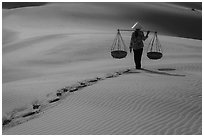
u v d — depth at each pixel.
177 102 13.49
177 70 21.59
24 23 74.75
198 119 11.58
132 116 12.24
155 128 10.98
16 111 16.77
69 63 35.16
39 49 42.59
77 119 12.66
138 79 18.16
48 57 37.75
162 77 18.58
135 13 86.12
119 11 85.50
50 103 16.34
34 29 68.12
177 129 10.79
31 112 15.61
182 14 94.62
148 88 15.71
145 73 20.34
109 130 11.15
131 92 15.15
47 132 11.77
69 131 11.57
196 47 41.50
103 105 13.91
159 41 43.06
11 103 17.86
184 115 12.02
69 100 15.37
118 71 22.91
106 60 34.16
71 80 21.23
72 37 47.09
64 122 12.62
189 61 28.66
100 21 77.31
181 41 45.78
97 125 11.73
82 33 54.44
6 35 60.72
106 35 48.38
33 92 19.03
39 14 80.12
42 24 73.88
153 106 13.12
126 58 34.19
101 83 17.70
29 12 81.94
